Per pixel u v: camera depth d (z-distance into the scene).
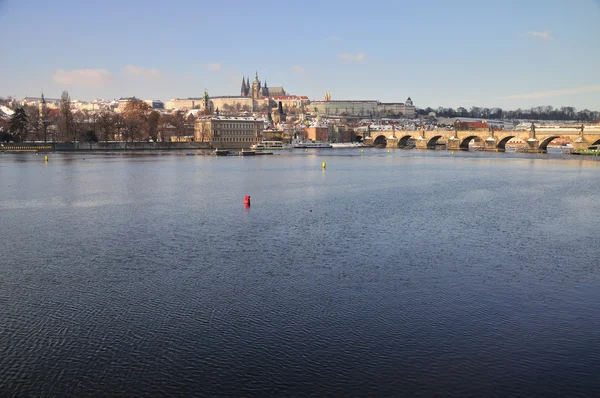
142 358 35.88
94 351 36.81
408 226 78.31
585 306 45.22
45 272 53.94
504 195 116.06
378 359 35.84
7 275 52.88
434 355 36.41
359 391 32.25
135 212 90.56
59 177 153.88
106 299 46.19
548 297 47.31
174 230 74.88
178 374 33.97
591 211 93.25
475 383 33.16
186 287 49.34
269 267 55.81
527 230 75.69
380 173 177.75
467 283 51.03
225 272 53.94
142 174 167.75
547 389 32.56
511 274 54.09
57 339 38.53
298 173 176.88
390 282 51.06
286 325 40.88
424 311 43.78
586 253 62.62
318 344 37.88
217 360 35.66
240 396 31.78
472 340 38.62
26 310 43.69
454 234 72.75
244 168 199.38
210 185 135.75
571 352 36.91
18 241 67.75
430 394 32.03
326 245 65.75
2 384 32.81
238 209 94.50
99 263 57.34
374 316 42.69
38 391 32.16
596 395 32.00
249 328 40.38
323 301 45.88
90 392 32.09
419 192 121.62
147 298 46.47
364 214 89.19
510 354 36.62
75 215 87.19
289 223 80.50
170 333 39.50
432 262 58.25
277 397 31.69
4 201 103.06
